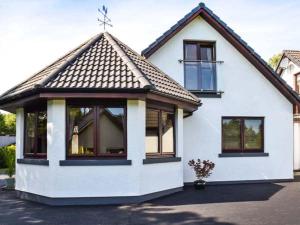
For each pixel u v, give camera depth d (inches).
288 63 1015.0
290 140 675.4
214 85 653.3
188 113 612.7
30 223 349.7
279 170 665.6
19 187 505.7
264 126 667.4
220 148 641.6
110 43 545.0
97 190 442.3
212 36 658.2
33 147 490.9
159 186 488.1
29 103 486.6
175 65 638.5
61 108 446.3
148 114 484.1
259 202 447.2
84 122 451.8
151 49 607.2
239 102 658.2
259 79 669.3
